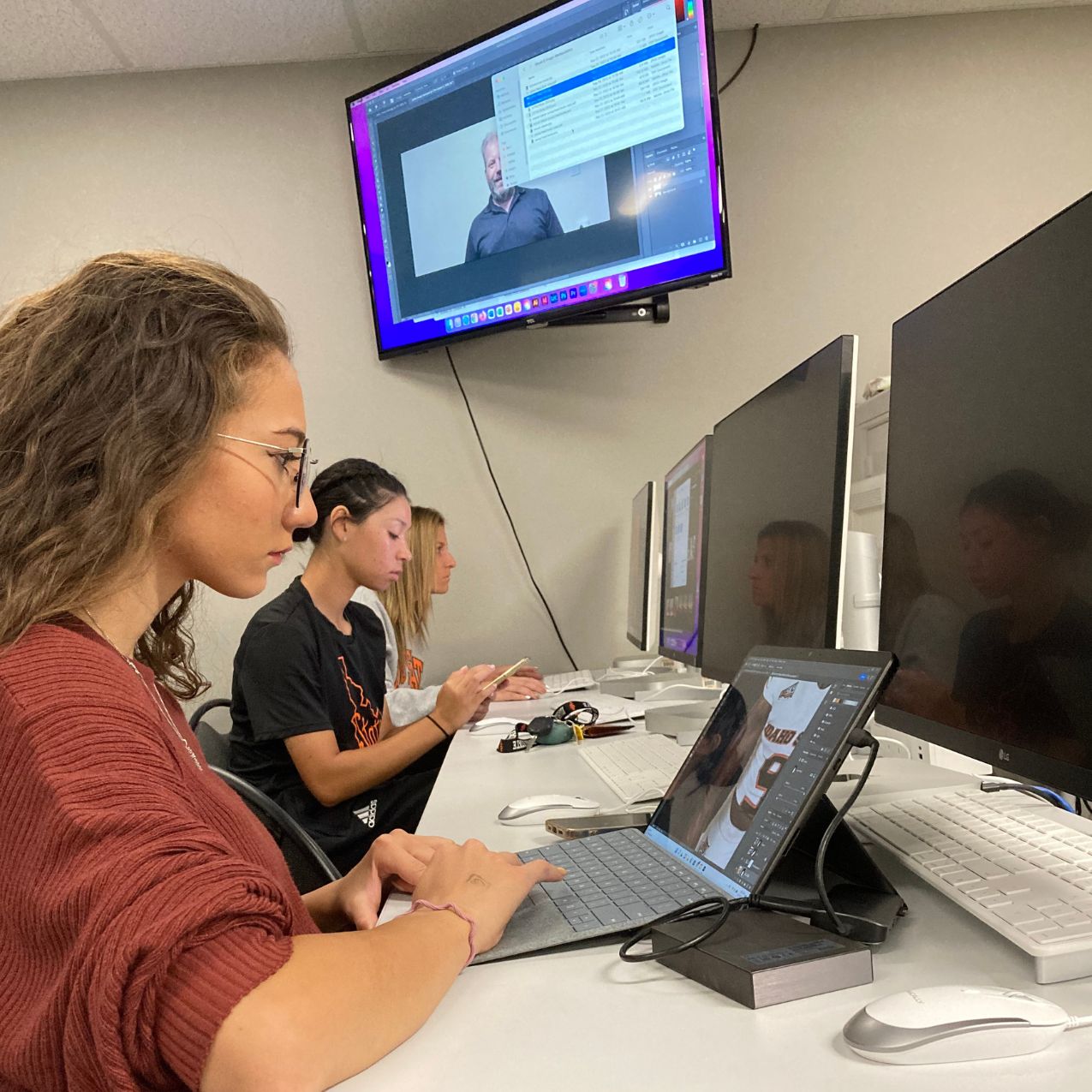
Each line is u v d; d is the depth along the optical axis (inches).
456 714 70.2
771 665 34.6
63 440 23.8
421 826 42.9
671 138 99.1
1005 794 35.4
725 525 58.9
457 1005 23.6
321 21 111.9
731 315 120.5
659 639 99.7
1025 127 119.8
